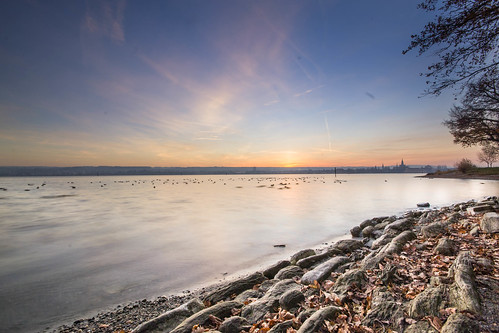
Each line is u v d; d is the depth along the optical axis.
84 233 18.91
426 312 4.54
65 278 10.48
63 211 31.11
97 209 32.69
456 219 12.09
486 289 4.80
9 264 12.30
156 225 21.59
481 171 102.62
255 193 57.97
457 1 7.04
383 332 4.41
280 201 39.88
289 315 5.42
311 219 23.62
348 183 103.44
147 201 42.69
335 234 17.64
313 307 5.70
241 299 7.03
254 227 20.25
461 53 7.78
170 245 15.33
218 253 13.63
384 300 5.21
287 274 8.27
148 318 7.21
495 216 9.18
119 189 80.19
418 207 30.16
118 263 12.27
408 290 5.60
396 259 7.61
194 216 26.09
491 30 7.24
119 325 6.91
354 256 10.44
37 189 81.94
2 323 7.24
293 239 16.39
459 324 3.93
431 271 6.30
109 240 16.73
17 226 21.94
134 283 9.94
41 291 9.30
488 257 6.50
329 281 7.02
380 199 40.44
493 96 14.77
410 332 4.21
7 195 57.88
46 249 14.85
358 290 6.09
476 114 22.64
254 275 8.59
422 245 8.73
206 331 5.06
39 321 7.31
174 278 10.39
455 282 5.02
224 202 39.81
